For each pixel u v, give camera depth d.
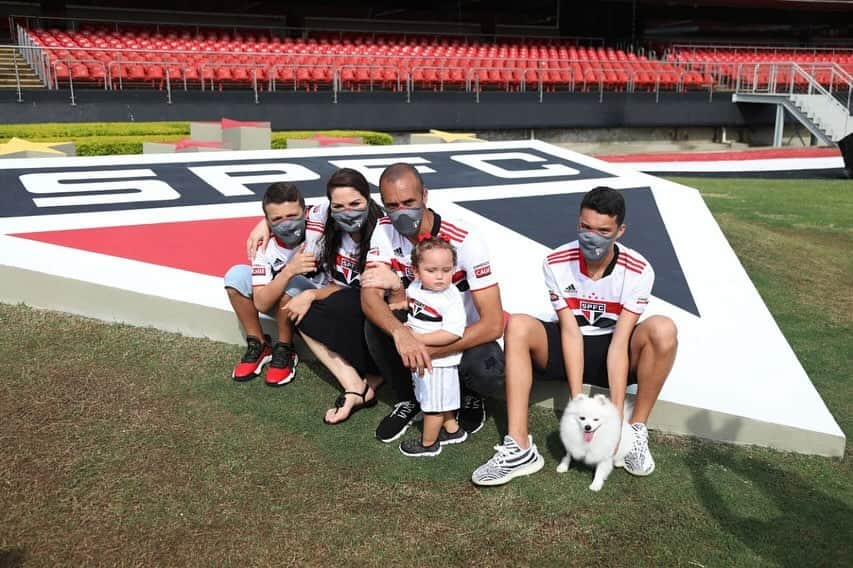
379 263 3.40
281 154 8.28
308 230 3.75
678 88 21.88
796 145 23.47
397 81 19.36
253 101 17.30
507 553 2.72
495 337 3.32
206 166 7.53
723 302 4.83
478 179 7.45
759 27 30.80
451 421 3.44
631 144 21.81
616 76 21.72
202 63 17.39
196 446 3.28
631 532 2.85
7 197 6.02
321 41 21.92
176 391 3.72
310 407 3.68
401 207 3.13
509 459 3.11
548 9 27.11
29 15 20.89
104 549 2.64
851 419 3.93
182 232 5.38
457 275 3.34
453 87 20.00
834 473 3.34
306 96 17.80
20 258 4.59
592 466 3.27
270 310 3.91
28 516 2.78
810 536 2.86
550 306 4.54
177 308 4.23
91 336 4.16
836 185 13.47
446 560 2.67
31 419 3.38
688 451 3.47
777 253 7.13
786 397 3.74
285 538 2.75
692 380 3.85
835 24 31.17
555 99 20.42
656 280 5.09
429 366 3.08
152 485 3.00
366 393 3.66
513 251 5.39
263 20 24.45
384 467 3.22
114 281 4.38
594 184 7.38
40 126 14.69
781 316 5.53
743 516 2.97
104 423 3.40
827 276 6.61
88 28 20.19
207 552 2.66
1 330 4.12
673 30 31.20
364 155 8.48
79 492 2.93
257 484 3.05
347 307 3.53
